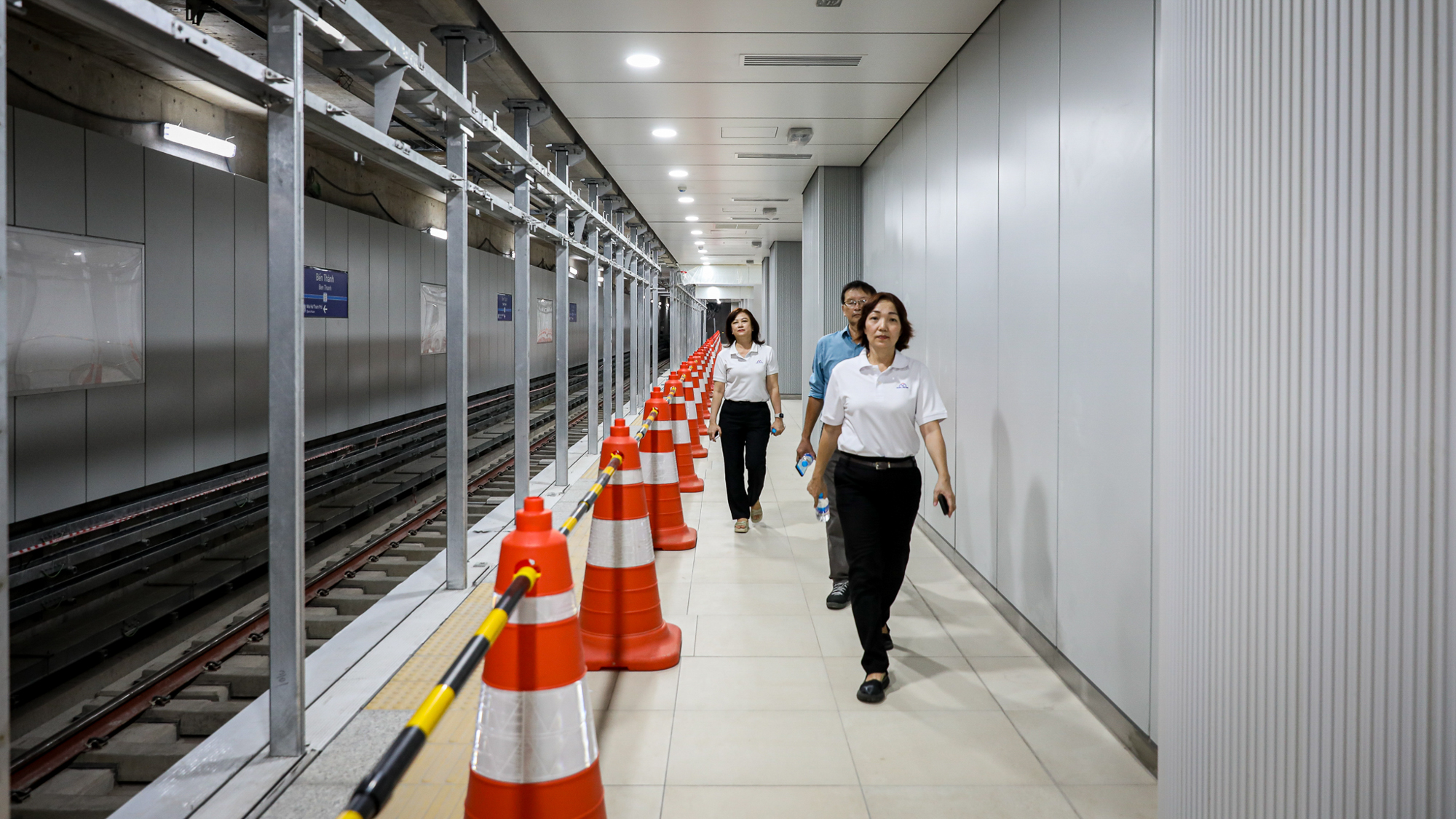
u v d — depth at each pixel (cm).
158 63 696
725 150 858
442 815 223
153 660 466
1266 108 153
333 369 1051
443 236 1471
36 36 619
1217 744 168
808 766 271
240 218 839
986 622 414
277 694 247
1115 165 296
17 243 571
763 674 346
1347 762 134
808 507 688
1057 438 353
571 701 194
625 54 554
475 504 805
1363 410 131
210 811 218
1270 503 151
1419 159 121
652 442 549
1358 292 131
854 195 945
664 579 479
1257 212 155
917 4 451
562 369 719
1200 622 175
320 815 218
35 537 525
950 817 241
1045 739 290
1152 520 268
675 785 258
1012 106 415
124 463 673
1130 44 284
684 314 3083
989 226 453
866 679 328
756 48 538
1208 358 172
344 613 530
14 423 569
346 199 1159
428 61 536
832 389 335
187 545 621
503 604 164
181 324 747
